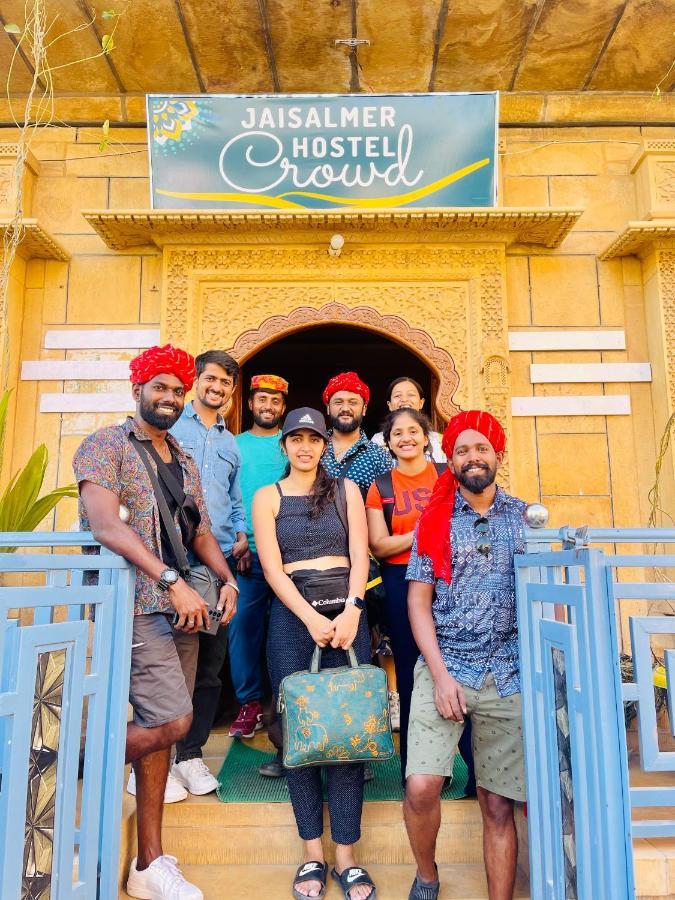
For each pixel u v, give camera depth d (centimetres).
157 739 211
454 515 230
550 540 215
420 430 284
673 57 441
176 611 214
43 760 170
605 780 155
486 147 433
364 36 428
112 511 208
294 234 446
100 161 469
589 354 452
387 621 288
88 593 188
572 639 173
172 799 254
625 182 470
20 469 434
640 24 414
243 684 342
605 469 440
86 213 418
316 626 229
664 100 475
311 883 220
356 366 770
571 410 445
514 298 457
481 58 444
